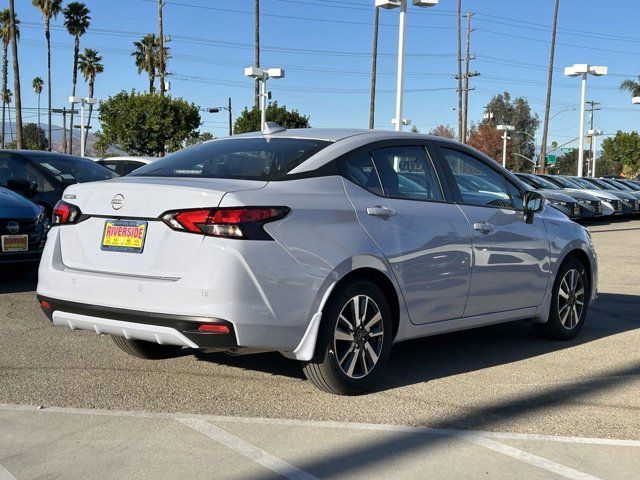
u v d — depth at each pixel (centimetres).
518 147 8706
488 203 564
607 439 398
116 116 3547
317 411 436
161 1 4422
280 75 2519
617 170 7719
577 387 498
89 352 568
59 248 473
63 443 377
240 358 557
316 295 431
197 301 404
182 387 481
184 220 415
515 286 575
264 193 426
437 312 511
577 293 650
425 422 421
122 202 441
